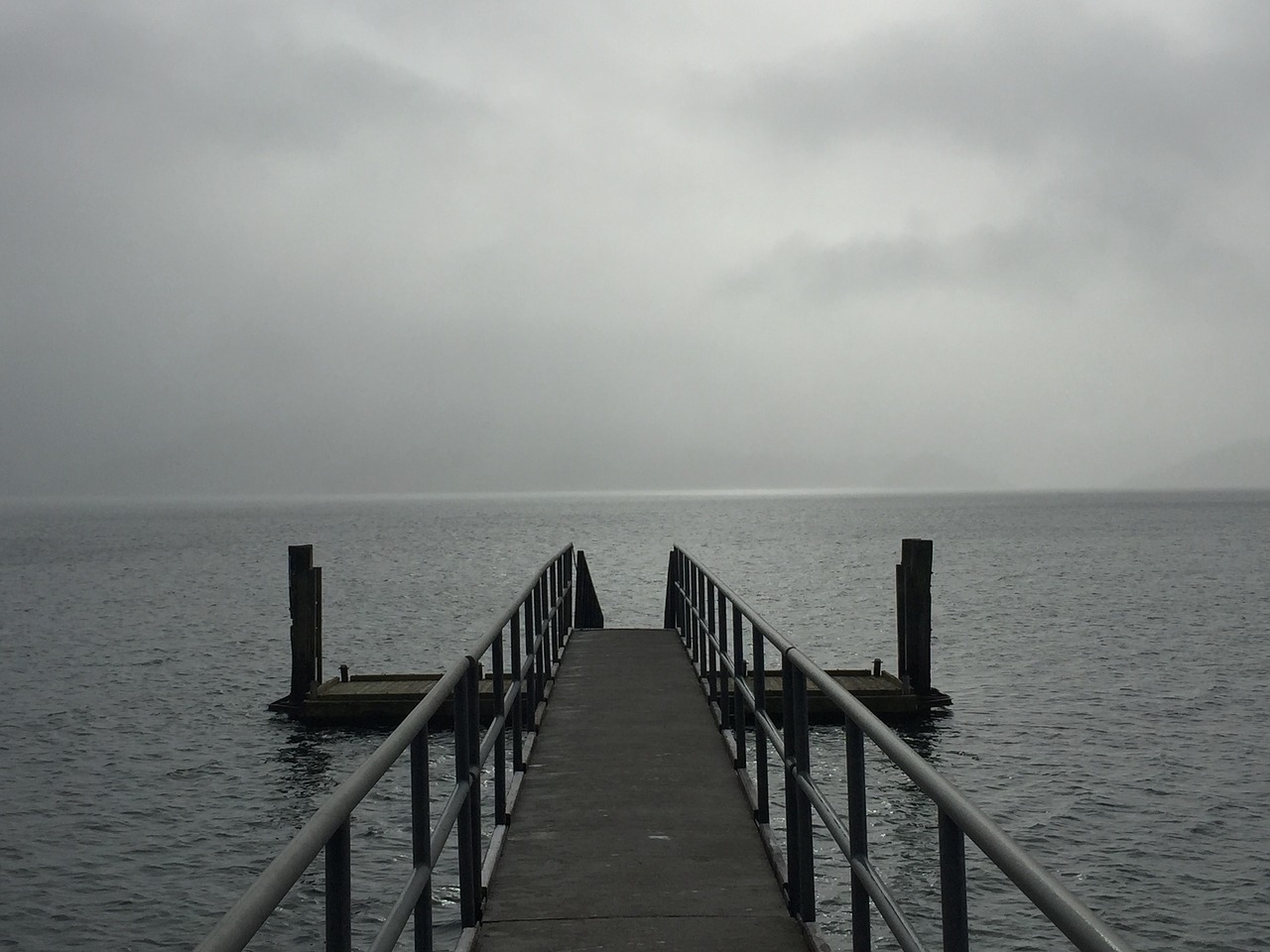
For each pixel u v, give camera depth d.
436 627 33.56
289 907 10.27
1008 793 14.43
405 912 3.40
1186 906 10.84
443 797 13.29
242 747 17.11
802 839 5.00
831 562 60.66
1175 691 21.83
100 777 15.78
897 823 12.33
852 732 3.81
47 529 130.00
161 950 10.17
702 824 6.68
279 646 29.70
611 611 37.69
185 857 12.44
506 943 4.99
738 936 5.03
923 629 18.05
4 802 14.59
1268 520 128.88
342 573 55.09
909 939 2.98
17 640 31.83
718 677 9.93
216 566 63.41
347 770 15.58
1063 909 1.82
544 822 6.74
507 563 62.56
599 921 5.21
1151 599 41.16
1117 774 15.35
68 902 11.20
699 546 77.69
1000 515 153.88
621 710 10.09
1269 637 30.38
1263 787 14.71
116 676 24.94
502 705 6.63
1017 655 26.89
